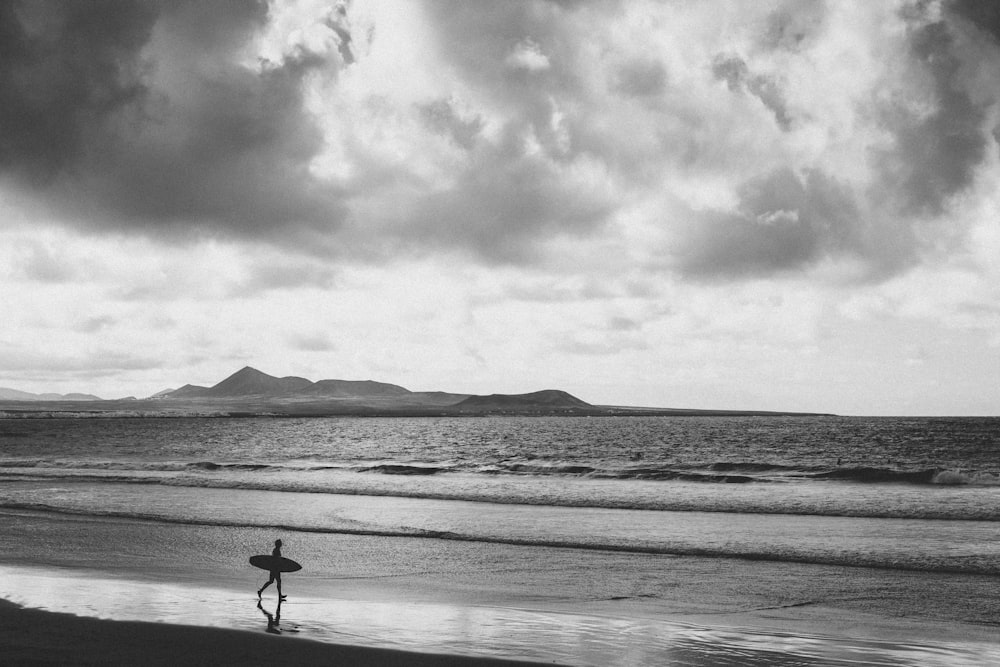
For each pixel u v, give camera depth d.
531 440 129.88
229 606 14.30
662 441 120.25
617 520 27.70
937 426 180.75
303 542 22.95
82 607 13.97
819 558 20.06
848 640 12.42
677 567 19.06
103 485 42.41
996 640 12.53
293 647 11.30
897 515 28.34
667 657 11.30
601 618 13.77
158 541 23.14
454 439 138.12
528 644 11.88
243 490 39.88
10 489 39.94
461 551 21.41
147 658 10.64
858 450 92.62
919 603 15.26
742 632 12.85
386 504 33.22
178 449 102.19
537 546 22.20
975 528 25.20
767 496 35.72
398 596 15.73
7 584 16.55
